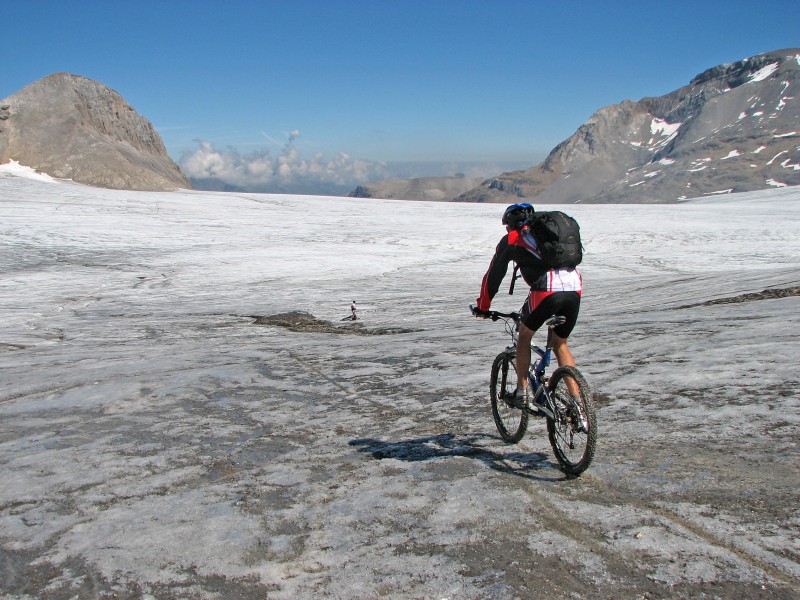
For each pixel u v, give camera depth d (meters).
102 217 52.97
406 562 3.11
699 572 2.83
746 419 4.96
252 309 21.70
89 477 4.80
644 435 4.88
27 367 12.13
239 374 9.09
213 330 18.08
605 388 6.52
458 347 10.34
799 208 64.38
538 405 4.52
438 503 3.81
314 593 2.90
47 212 54.41
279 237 45.81
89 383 9.22
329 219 57.72
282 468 4.80
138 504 4.17
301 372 9.18
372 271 32.56
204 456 5.27
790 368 6.24
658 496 3.68
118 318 20.69
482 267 34.22
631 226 50.56
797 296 12.71
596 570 2.92
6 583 3.20
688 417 5.20
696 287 19.75
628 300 18.72
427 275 31.20
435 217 61.19
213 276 30.53
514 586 2.82
